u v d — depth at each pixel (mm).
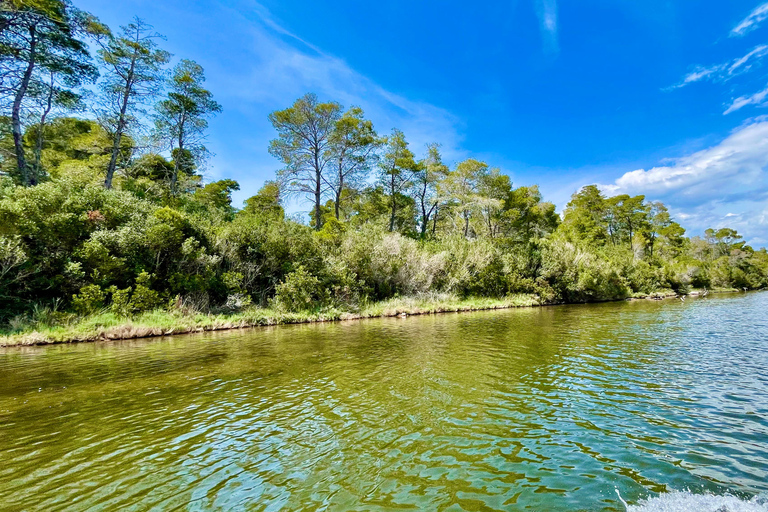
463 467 4301
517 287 31094
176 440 5023
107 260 14789
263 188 32188
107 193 17328
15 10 18500
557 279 32812
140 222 16734
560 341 12305
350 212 41219
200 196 34219
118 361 9469
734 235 77688
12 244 12859
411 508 3523
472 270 30203
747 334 13711
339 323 17828
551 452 4668
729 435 5152
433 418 5770
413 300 24656
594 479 4055
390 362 9344
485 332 14453
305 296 19578
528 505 3578
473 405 6328
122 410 6117
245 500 3658
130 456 4574
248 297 18391
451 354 10281
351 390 7137
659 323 17078
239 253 20281
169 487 3895
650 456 4570
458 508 3525
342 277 21688
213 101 29078
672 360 9531
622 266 41625
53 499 3658
